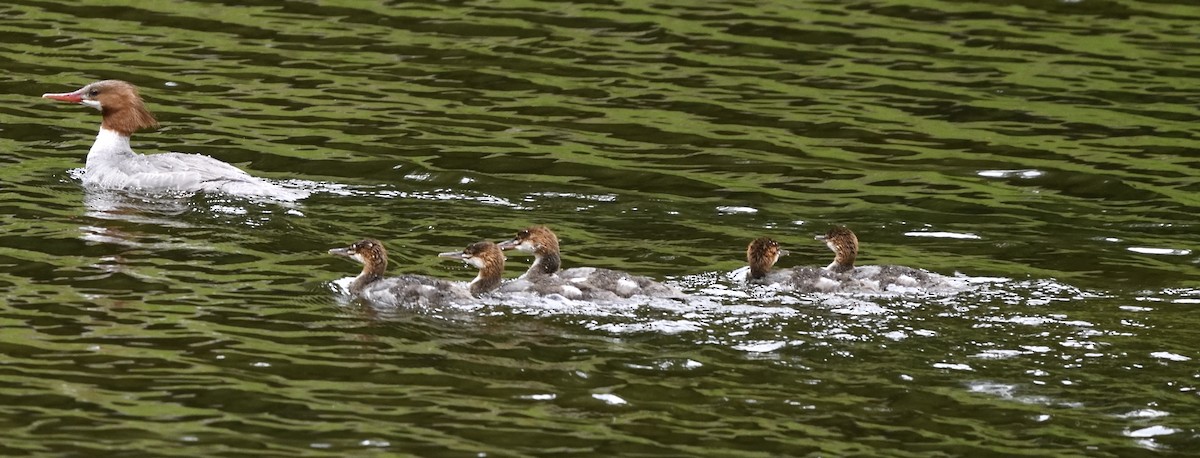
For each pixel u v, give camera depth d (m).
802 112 24.83
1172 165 22.62
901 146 23.36
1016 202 20.92
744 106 25.05
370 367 14.71
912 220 20.05
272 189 20.02
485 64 26.84
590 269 16.73
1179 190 21.50
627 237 19.00
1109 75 27.08
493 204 20.14
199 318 15.73
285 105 24.31
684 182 21.41
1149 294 16.98
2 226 18.39
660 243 18.80
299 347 15.11
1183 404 14.20
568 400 14.16
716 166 22.17
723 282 17.12
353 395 14.15
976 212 20.45
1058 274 17.75
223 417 13.68
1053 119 24.77
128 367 14.56
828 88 26.11
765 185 21.41
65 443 13.13
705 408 14.07
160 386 14.21
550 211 19.95
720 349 15.19
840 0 31.39
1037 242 19.12
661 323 15.73
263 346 15.11
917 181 21.75
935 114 24.94
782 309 16.17
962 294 16.75
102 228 18.42
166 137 22.62
